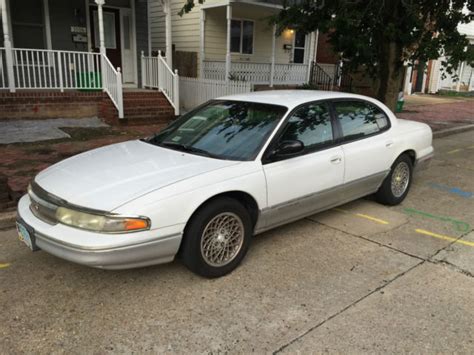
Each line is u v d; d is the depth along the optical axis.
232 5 14.21
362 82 17.88
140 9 13.59
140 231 3.19
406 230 4.95
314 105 4.58
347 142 4.80
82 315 3.18
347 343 2.92
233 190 3.69
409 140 5.65
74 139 8.89
